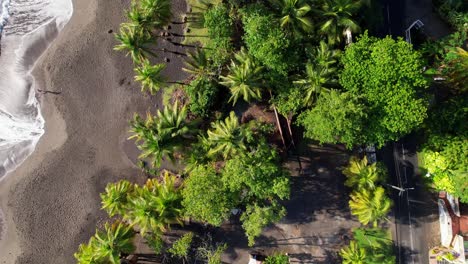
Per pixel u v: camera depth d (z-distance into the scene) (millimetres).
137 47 30812
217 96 34781
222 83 31500
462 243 30562
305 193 34656
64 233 35562
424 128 32875
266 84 31125
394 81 27719
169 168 35438
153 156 34156
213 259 32406
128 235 31969
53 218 35656
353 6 29375
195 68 33219
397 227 34062
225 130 29781
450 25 34344
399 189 32688
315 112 29031
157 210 29922
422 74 30031
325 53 29281
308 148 34688
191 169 31812
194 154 31266
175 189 32406
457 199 32156
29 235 35594
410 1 35000
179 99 35500
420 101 27688
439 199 33781
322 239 34406
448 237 32250
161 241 33281
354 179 30922
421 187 34188
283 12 29312
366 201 29875
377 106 27969
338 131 28000
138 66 35594
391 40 28078
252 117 34906
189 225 35031
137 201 30188
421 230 33969
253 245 34656
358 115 27375
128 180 35594
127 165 35688
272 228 34719
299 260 34469
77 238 35500
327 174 34625
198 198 28422
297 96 30172
